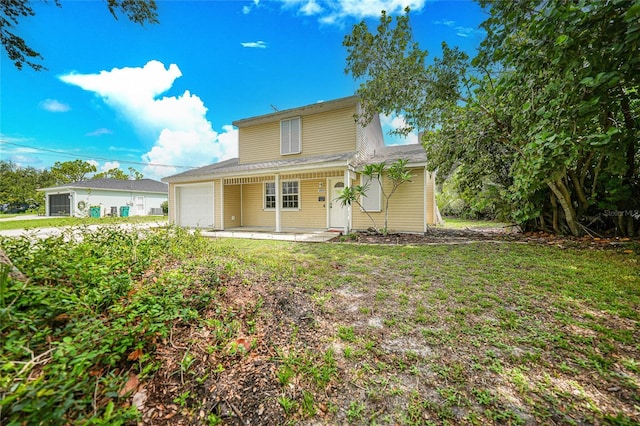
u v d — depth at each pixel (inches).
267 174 364.2
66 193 876.0
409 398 60.4
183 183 461.4
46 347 61.6
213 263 147.2
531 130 175.6
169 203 470.3
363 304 111.0
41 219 676.7
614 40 122.7
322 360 73.7
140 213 1024.2
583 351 76.4
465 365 71.3
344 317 99.6
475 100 275.1
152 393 59.1
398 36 259.9
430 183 473.1
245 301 106.7
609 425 52.6
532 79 175.2
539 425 52.9
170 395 59.4
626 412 55.5
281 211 435.8
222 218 415.8
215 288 110.2
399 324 93.9
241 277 135.4
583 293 117.7
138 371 63.6
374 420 55.1
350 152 379.9
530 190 212.4
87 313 74.4
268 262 175.0
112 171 1530.5
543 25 133.4
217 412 56.4
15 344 54.7
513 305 107.6
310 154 416.5
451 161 319.6
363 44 269.4
